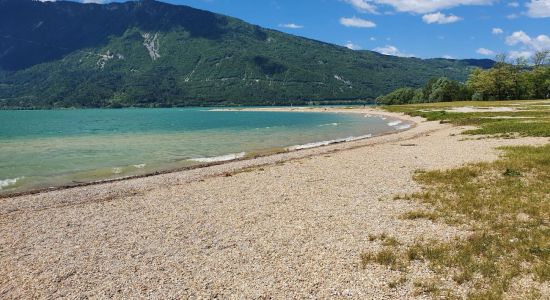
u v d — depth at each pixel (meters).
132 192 19.30
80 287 9.14
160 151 35.56
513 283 8.48
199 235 12.32
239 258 10.44
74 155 33.38
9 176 24.53
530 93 120.56
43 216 15.11
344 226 12.55
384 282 8.80
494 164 19.70
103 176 24.38
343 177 19.98
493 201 13.96
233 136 49.28
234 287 8.88
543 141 27.70
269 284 8.94
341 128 59.66
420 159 23.92
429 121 61.28
